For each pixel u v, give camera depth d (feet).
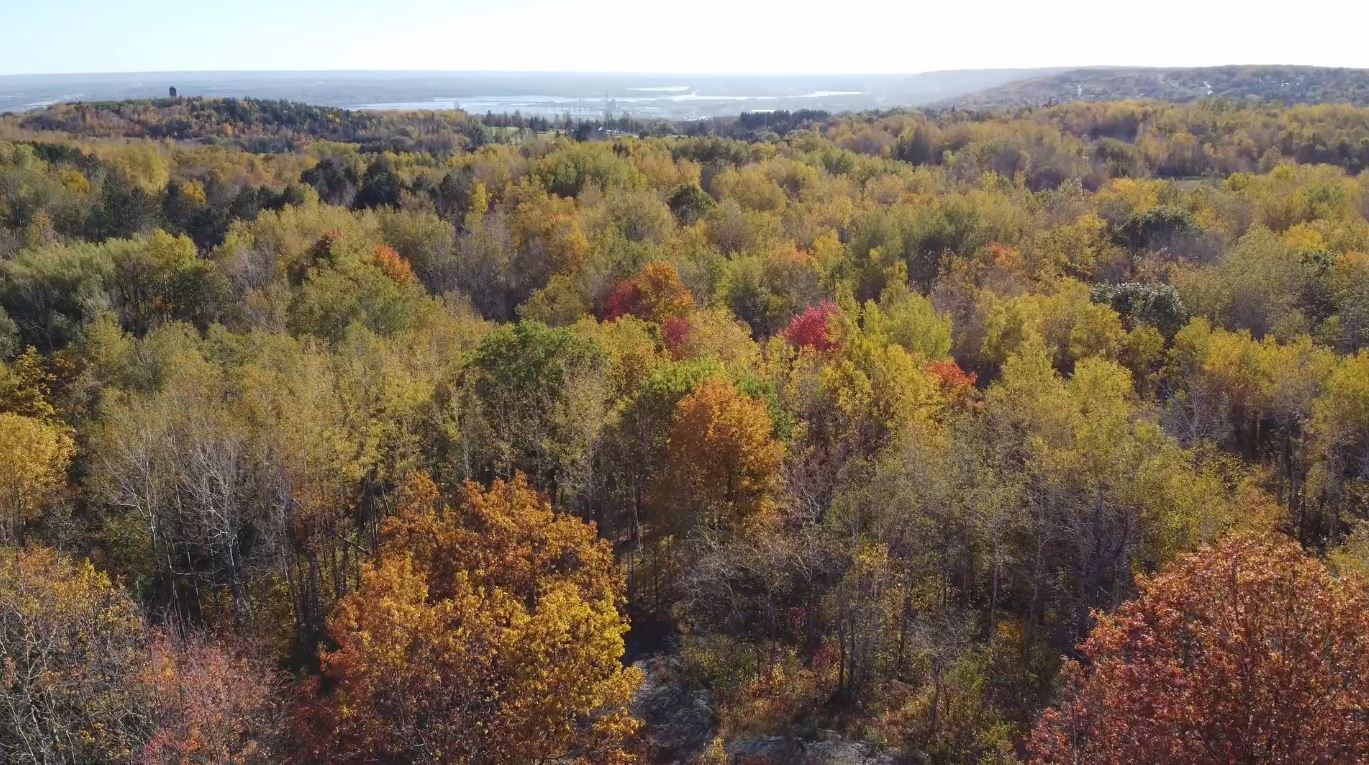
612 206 312.09
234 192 398.01
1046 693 104.17
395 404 135.64
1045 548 123.95
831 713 105.91
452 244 289.94
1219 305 201.05
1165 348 189.26
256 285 254.47
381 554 111.75
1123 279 242.17
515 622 81.00
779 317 235.81
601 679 85.66
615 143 484.74
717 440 122.52
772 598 123.85
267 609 129.18
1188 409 160.66
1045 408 136.77
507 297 280.51
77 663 88.43
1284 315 189.26
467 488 112.57
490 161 412.77
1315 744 56.80
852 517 111.86
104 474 133.59
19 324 213.87
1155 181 350.02
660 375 141.59
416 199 353.31
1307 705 57.52
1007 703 103.19
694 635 122.31
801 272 245.04
